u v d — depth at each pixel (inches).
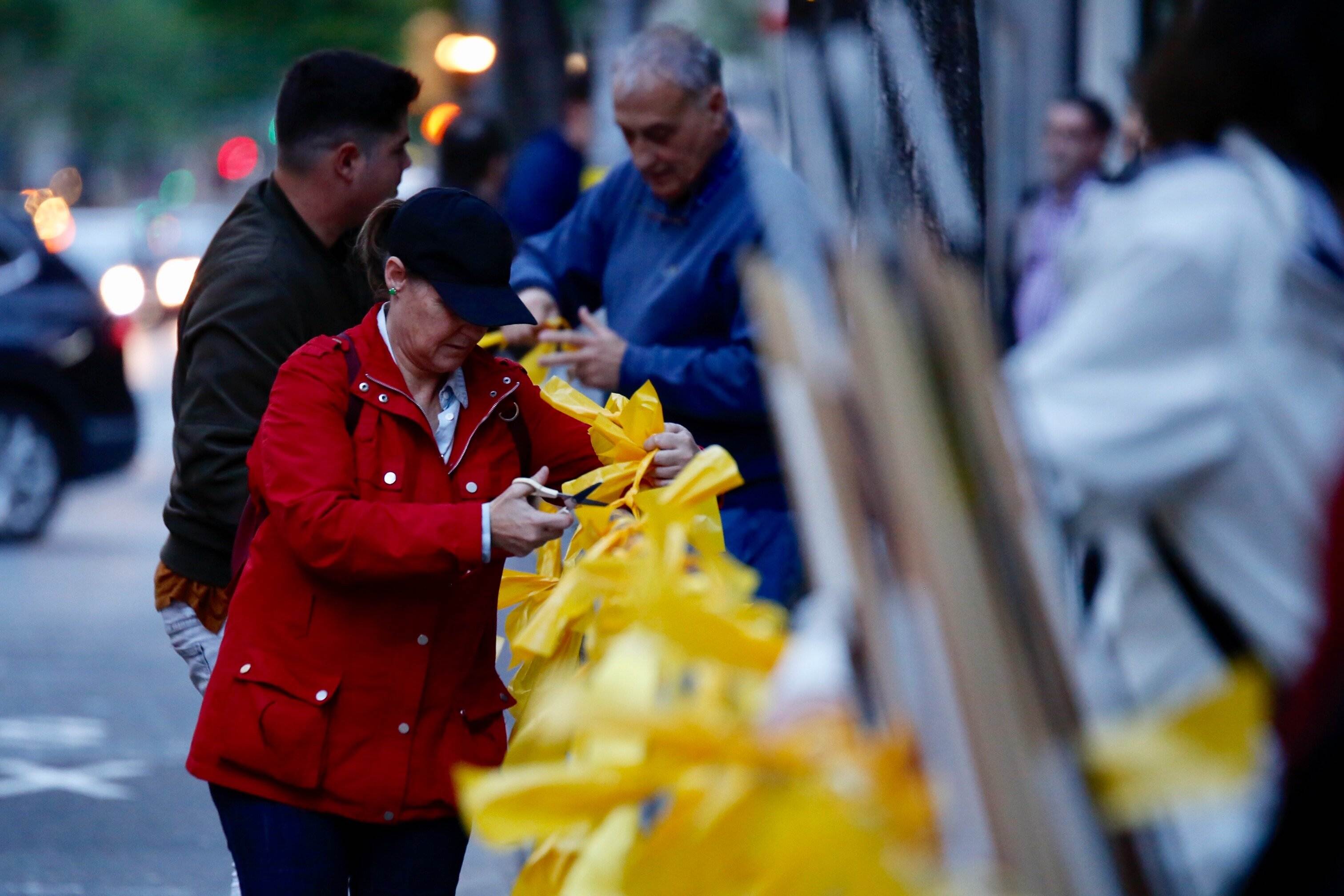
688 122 470.3
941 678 160.6
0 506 1248.8
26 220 1279.5
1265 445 197.5
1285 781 173.8
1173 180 204.7
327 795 333.1
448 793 338.0
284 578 335.9
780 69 298.5
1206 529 201.5
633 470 351.9
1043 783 157.5
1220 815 199.0
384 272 348.5
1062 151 690.8
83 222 2910.9
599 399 540.7
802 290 182.4
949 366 165.9
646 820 231.0
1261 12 212.7
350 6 3324.3
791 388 178.9
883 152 335.0
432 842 341.7
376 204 401.4
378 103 398.6
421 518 321.7
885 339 164.2
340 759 332.5
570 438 364.5
